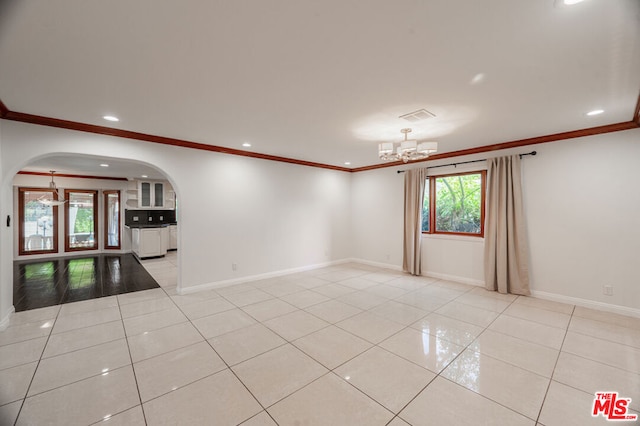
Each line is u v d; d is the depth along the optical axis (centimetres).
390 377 215
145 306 369
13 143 293
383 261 611
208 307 365
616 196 338
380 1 138
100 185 778
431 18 150
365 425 167
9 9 139
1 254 294
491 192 433
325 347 261
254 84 231
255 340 274
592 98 254
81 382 208
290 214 555
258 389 201
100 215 815
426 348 259
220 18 150
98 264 650
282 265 542
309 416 175
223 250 462
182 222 419
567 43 172
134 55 187
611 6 138
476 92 244
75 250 786
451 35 166
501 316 333
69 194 774
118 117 307
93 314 340
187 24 155
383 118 311
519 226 404
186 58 191
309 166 588
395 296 411
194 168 429
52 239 754
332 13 146
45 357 242
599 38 166
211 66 203
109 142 353
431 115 300
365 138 396
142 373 219
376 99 260
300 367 228
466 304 375
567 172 371
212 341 272
